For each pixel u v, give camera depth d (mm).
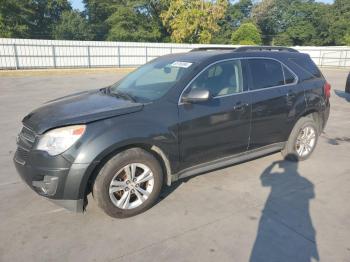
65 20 54688
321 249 2982
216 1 43000
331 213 3619
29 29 47156
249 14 68625
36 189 3279
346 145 6238
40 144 3197
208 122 3906
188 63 4094
